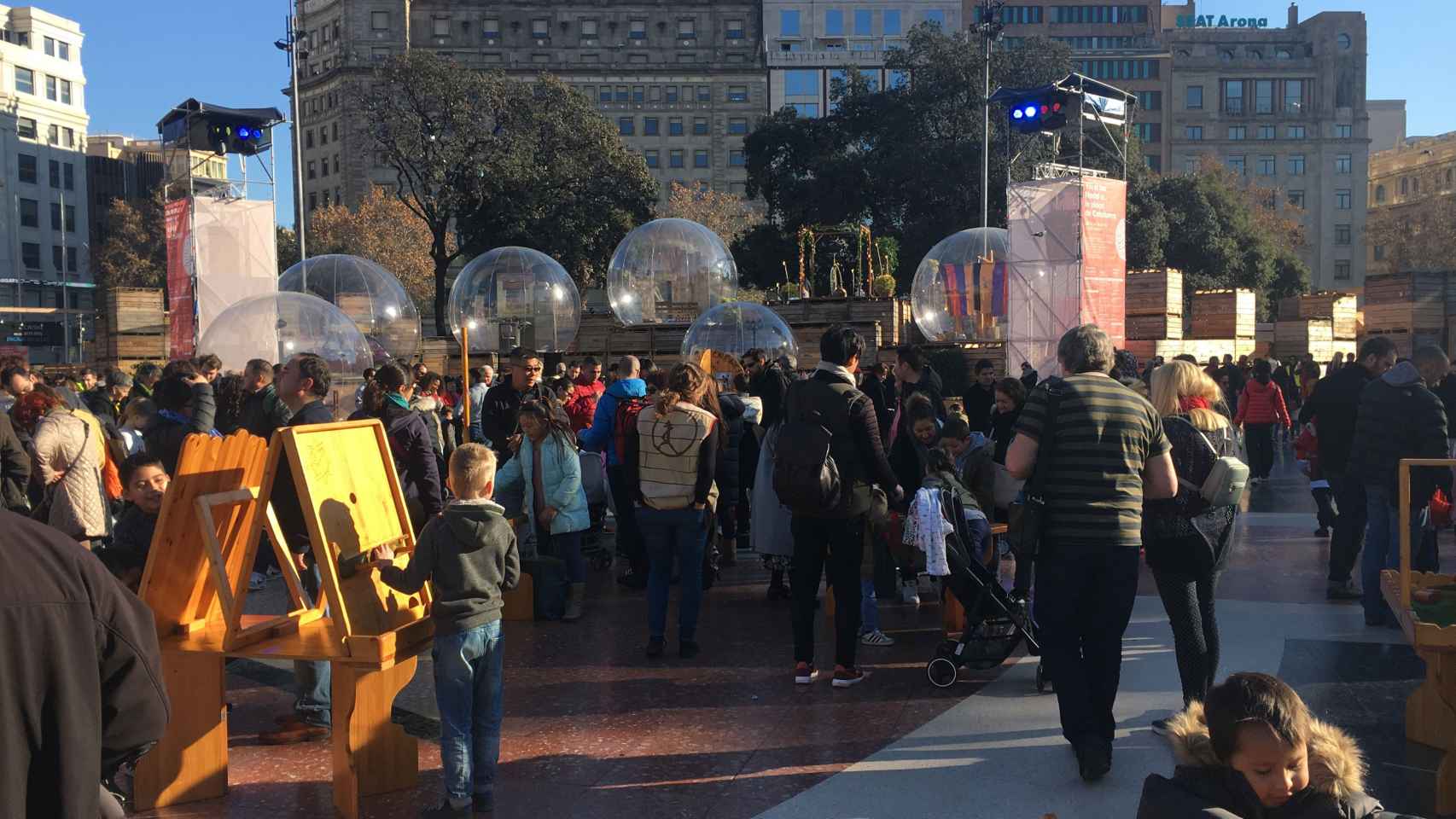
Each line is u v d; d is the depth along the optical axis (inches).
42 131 3435.0
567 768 192.1
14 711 70.2
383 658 169.0
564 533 316.8
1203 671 198.4
